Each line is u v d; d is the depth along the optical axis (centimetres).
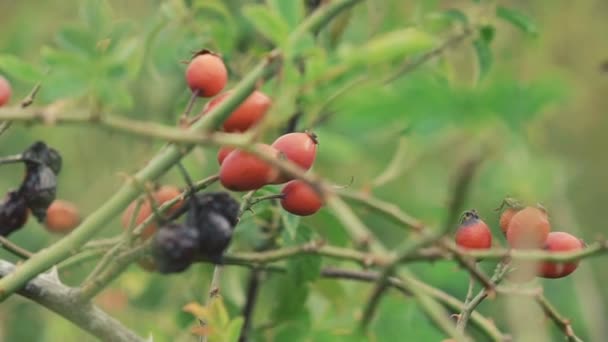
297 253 83
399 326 100
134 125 74
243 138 74
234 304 102
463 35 94
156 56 102
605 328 130
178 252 76
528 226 80
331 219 97
